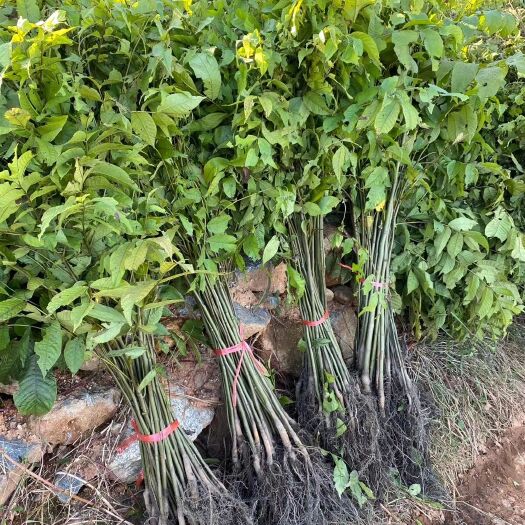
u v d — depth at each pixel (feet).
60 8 3.61
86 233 3.35
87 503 4.19
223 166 4.23
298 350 5.65
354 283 5.81
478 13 5.85
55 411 4.22
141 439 4.00
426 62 4.80
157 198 3.99
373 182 4.86
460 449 6.02
